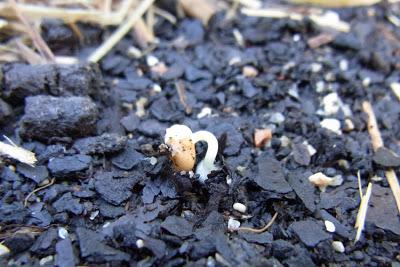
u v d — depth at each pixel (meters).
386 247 0.12
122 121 0.15
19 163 0.13
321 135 0.14
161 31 0.18
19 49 0.16
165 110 0.15
